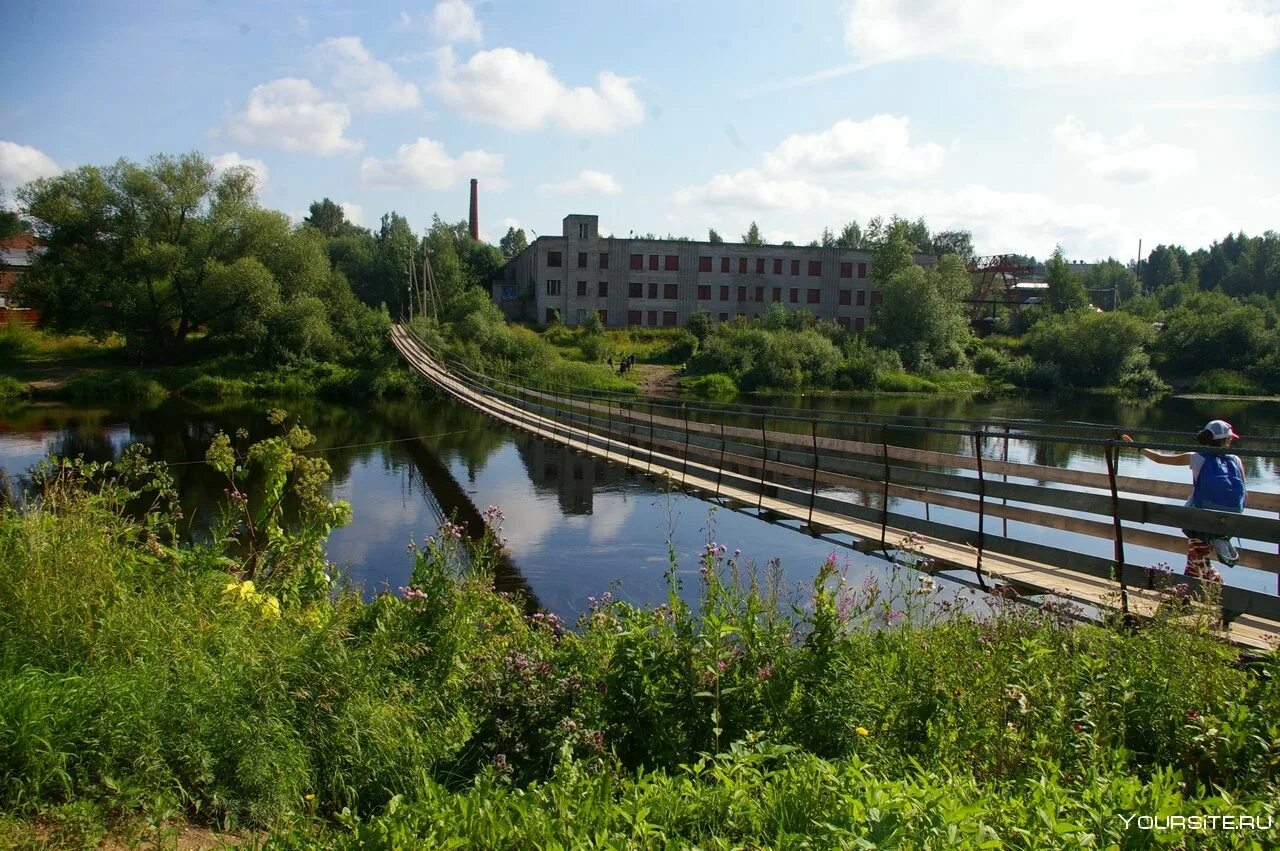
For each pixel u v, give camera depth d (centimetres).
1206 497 582
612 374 5075
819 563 1203
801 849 291
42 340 4856
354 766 452
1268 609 491
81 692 411
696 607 926
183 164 4738
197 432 2967
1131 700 406
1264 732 362
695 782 369
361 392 4428
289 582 684
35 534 524
